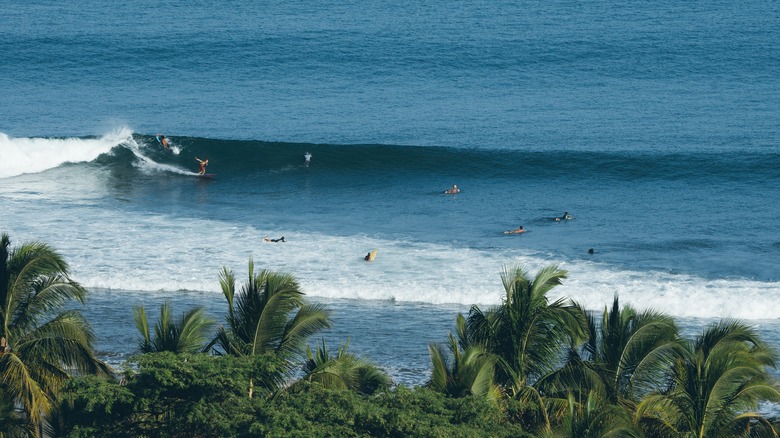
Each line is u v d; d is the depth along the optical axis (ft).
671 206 374.84
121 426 146.41
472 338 160.35
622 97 552.00
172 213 357.00
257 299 157.79
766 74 592.60
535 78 593.01
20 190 388.78
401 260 298.76
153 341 164.96
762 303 259.39
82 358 156.46
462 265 294.46
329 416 139.54
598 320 248.73
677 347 148.46
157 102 549.13
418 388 150.10
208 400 146.10
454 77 597.11
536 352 156.56
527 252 310.45
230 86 582.76
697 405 142.61
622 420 134.10
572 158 431.84
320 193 398.01
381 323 247.70
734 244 323.16
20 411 156.87
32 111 528.63
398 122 506.48
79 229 328.90
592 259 304.09
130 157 441.27
